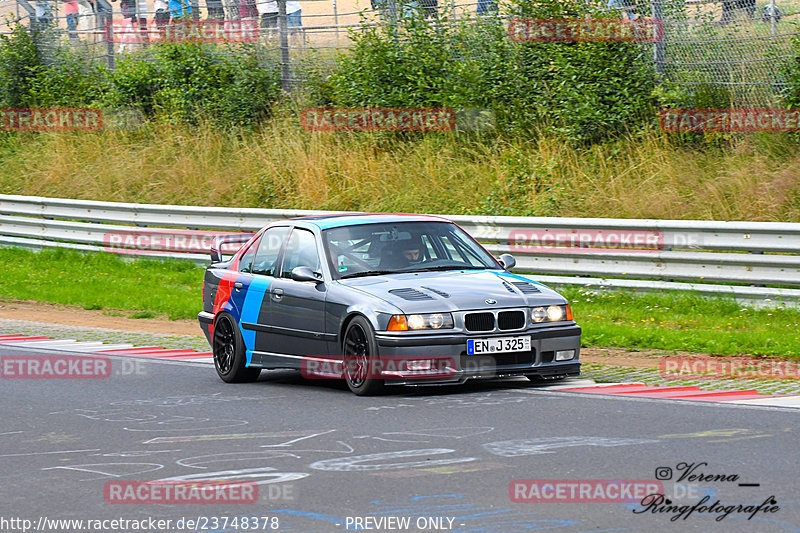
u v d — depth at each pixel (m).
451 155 62.38
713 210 50.03
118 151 75.12
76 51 87.88
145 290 52.31
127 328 43.56
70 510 16.80
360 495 16.95
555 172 56.94
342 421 23.44
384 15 69.06
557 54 61.41
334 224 30.02
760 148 53.78
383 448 20.45
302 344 28.56
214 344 31.72
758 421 22.19
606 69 59.31
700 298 40.66
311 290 28.50
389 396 26.73
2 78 85.75
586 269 44.22
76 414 25.73
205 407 26.23
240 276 31.61
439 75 66.50
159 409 26.12
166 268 57.84
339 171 63.84
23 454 21.23
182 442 21.84
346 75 68.69
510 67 64.06
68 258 61.75
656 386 27.30
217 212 57.41
